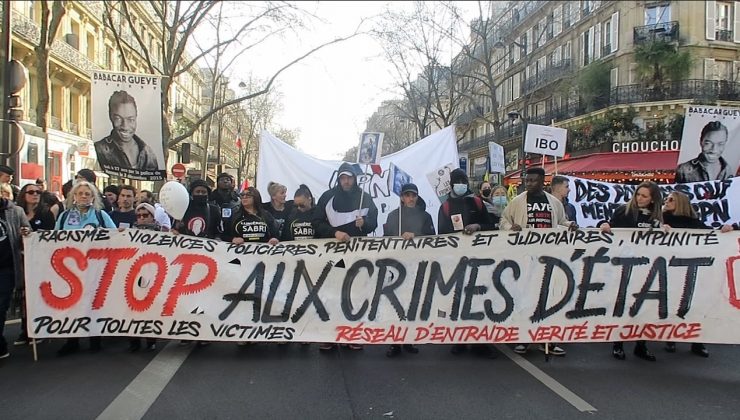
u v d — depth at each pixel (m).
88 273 5.64
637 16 29.83
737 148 9.14
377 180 9.79
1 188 5.67
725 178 9.13
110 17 18.14
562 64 35.94
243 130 55.84
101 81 8.01
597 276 5.63
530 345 6.23
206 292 5.70
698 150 9.13
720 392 4.77
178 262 5.72
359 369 5.36
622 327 5.57
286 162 10.16
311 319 5.67
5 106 10.25
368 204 6.84
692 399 4.59
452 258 5.72
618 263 5.64
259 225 6.27
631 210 6.12
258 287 5.71
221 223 7.14
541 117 37.12
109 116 8.02
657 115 28.45
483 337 5.61
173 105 48.47
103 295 5.64
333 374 5.20
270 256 5.77
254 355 5.80
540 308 5.62
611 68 31.19
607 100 30.56
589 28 34.06
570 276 5.64
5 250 5.48
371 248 5.75
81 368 5.32
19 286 5.81
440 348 6.18
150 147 8.11
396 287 5.70
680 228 5.77
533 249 5.70
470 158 51.53
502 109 45.19
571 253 5.68
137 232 5.74
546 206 6.21
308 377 5.10
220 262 5.74
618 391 4.77
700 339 5.49
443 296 5.68
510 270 5.69
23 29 23.39
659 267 5.61
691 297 5.55
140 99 8.05
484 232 5.74
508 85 44.09
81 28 30.44
